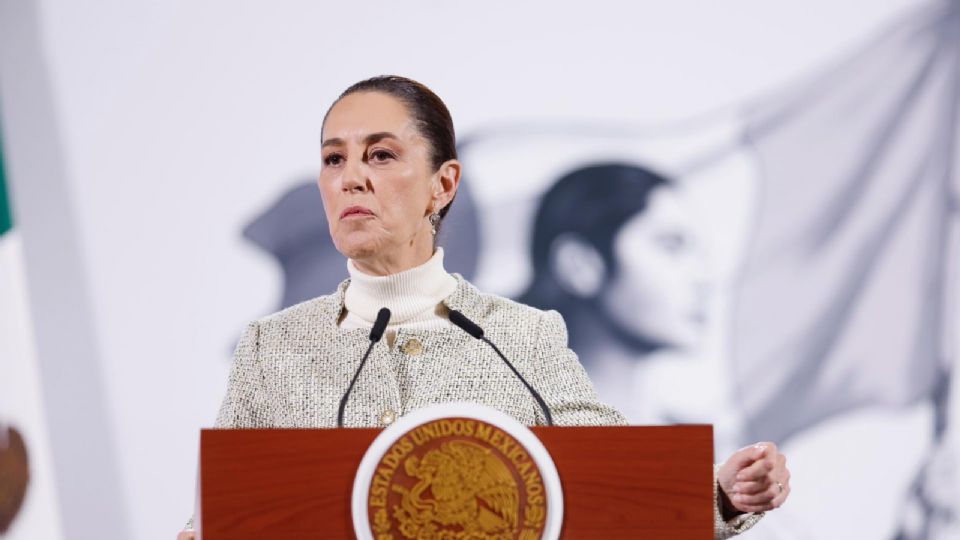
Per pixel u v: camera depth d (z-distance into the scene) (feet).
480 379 23.97
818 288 43.45
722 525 22.45
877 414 43.32
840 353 43.37
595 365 42.55
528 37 43.50
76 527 40.81
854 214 43.80
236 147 42.52
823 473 43.06
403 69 43.32
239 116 42.65
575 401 24.53
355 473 19.04
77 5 42.39
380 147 24.61
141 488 41.14
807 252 43.47
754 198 43.47
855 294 43.57
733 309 43.04
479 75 43.34
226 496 18.80
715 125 43.57
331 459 19.04
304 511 18.90
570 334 42.52
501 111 43.19
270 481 18.89
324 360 24.13
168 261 41.86
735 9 44.06
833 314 43.45
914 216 44.06
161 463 41.27
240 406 23.89
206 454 18.83
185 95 42.52
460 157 42.83
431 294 25.14
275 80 42.88
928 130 44.34
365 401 23.52
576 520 19.31
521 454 19.24
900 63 44.45
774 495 21.89
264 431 18.98
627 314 42.75
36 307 41.22
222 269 42.06
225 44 42.83
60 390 41.06
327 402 23.59
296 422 23.44
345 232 24.43
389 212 24.41
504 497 19.11
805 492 43.01
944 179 44.27
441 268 25.57
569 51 43.52
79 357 41.24
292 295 42.24
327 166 24.99
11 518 40.40
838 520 43.01
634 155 43.27
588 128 43.27
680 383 42.73
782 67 44.01
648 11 43.78
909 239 43.93
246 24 42.96
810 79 44.09
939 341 43.73
